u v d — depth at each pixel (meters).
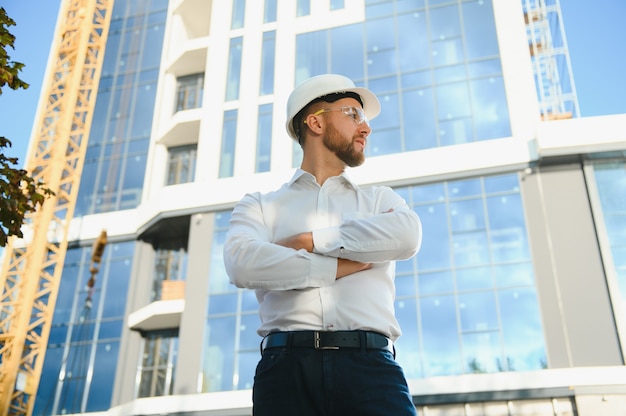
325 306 2.55
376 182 24.31
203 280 25.11
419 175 24.05
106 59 36.53
